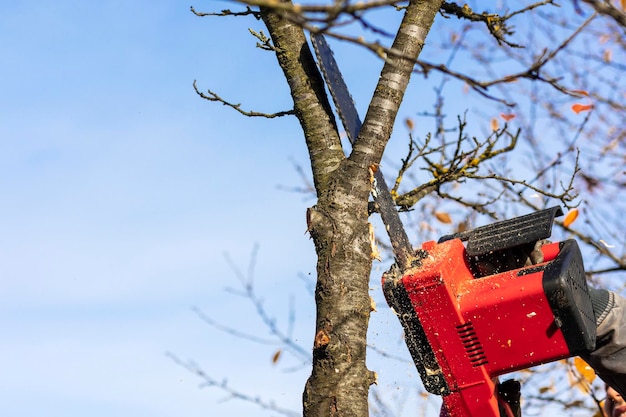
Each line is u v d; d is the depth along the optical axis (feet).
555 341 9.41
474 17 14.40
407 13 10.07
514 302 9.37
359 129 10.15
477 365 9.64
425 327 9.69
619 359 10.09
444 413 10.61
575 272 9.72
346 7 5.37
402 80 9.79
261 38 11.28
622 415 11.07
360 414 8.68
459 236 10.50
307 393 8.86
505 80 6.38
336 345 8.82
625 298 10.35
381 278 9.86
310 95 10.14
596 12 6.91
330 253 9.12
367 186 9.45
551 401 19.31
